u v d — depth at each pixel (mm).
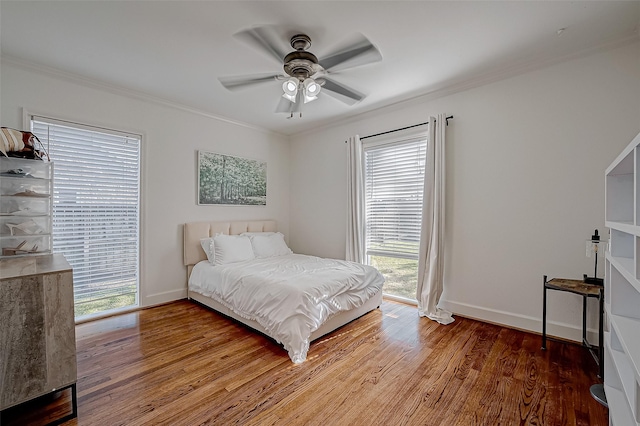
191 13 1923
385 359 2232
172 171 3590
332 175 4348
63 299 1597
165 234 3539
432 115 3273
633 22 2002
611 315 1395
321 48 2309
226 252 3494
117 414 1619
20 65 2561
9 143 2135
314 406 1701
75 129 2895
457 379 1957
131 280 3320
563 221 2484
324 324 2605
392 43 2271
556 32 2125
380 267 3926
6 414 1597
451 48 2346
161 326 2859
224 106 3637
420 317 3109
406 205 3562
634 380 1121
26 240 2273
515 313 2750
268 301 2512
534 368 2070
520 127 2684
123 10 1892
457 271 3098
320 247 4516
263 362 2195
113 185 3160
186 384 1907
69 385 1594
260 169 4559
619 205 1444
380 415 1627
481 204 2928
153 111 3416
